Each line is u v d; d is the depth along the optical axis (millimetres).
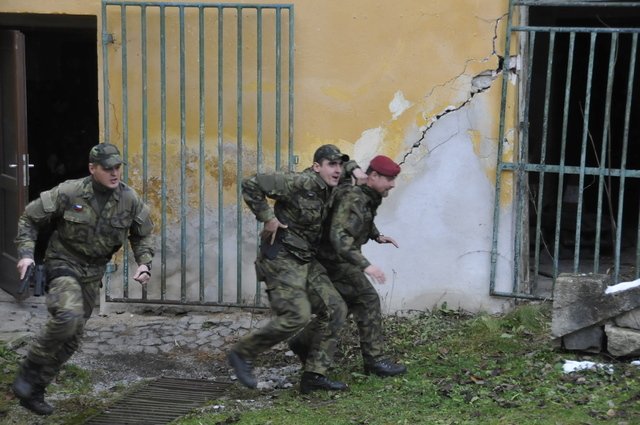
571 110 28953
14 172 20328
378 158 14109
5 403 14523
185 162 19094
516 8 18141
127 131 19047
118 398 15117
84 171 29703
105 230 13281
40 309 20156
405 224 18734
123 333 18438
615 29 17109
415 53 18297
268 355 16969
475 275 18562
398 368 15133
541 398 13812
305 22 18531
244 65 18766
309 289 14195
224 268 19391
